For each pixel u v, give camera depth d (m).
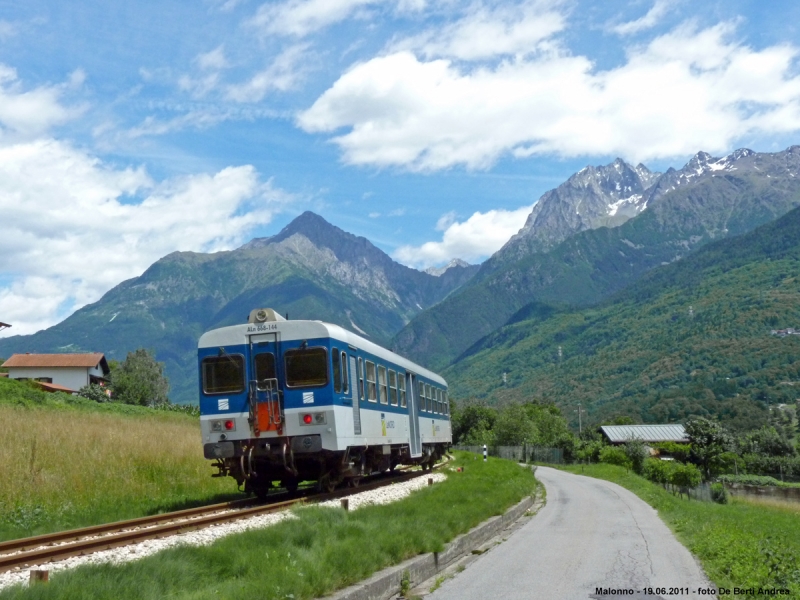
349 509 15.85
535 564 11.59
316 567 8.26
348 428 19.53
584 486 33.59
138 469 22.14
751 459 84.56
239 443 18.73
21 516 15.90
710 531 14.64
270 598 7.17
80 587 7.08
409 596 9.17
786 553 11.48
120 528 13.95
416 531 11.27
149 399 77.44
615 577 10.46
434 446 34.06
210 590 7.37
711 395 157.88
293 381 18.70
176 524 13.48
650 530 16.42
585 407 189.25
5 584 8.96
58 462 20.17
